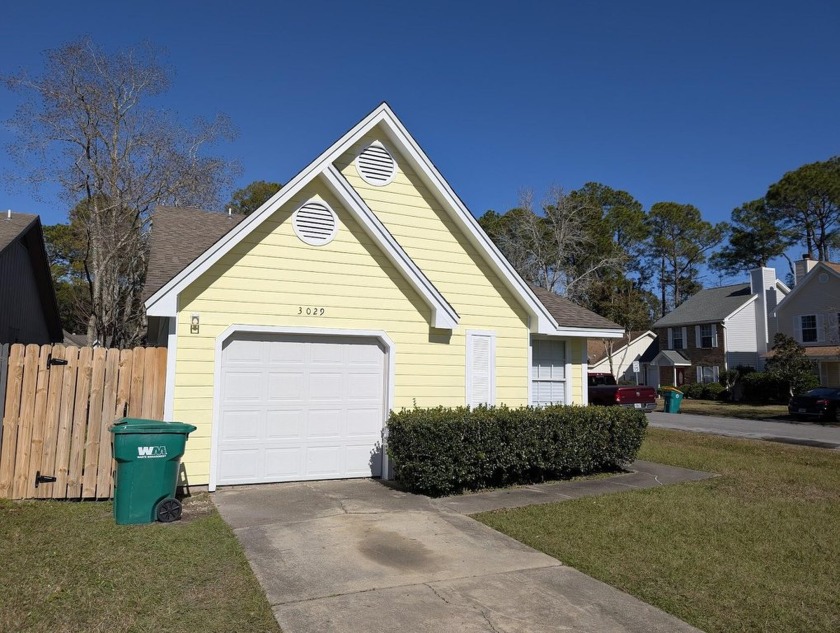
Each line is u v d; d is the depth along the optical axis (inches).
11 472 296.8
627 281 1995.6
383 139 422.6
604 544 248.5
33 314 831.1
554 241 1619.1
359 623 167.5
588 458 398.6
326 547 234.8
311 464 365.7
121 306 966.4
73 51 968.9
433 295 393.1
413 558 224.8
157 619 165.5
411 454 333.1
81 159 1001.5
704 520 290.7
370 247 385.7
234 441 346.3
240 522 268.8
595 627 170.2
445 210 434.6
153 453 264.8
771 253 2174.0
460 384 416.5
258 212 343.3
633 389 911.7
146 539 236.7
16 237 681.0
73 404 306.2
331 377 374.6
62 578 192.2
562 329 455.8
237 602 178.7
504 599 187.9
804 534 270.8
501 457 358.6
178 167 1075.3
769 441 668.1
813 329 1358.3
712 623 175.9
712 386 1482.5
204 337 336.5
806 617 181.5
